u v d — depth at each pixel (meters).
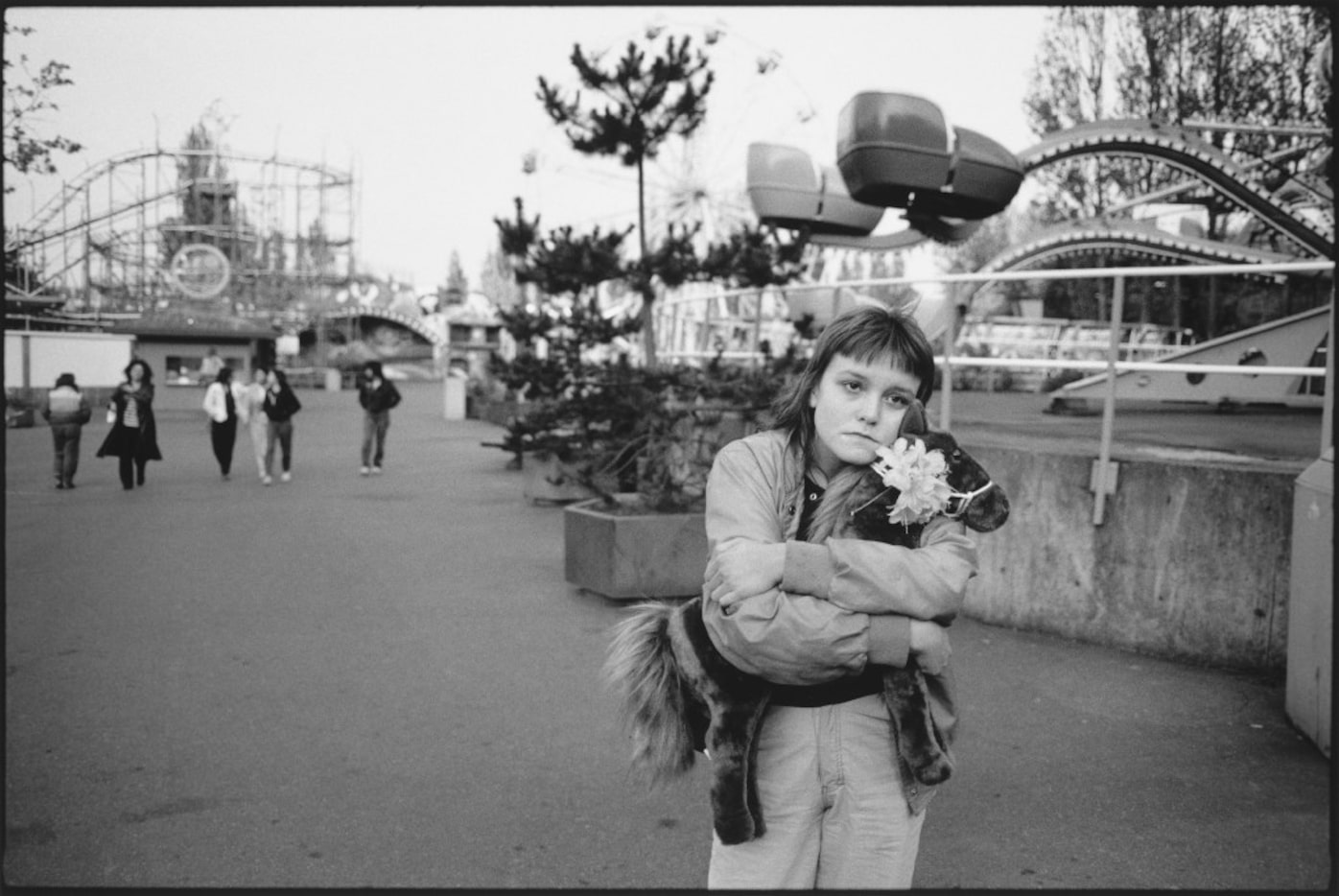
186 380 41.91
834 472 2.18
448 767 4.46
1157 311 22.67
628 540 7.45
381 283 87.75
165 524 11.47
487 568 8.92
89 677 5.75
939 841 3.79
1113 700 5.41
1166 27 19.89
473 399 32.91
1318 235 15.26
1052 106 22.22
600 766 4.49
